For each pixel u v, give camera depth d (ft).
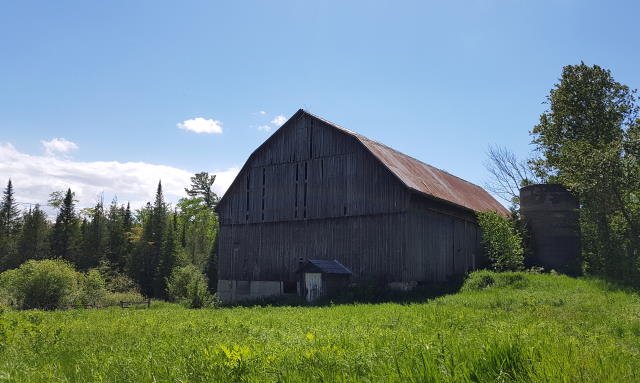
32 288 108.06
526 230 115.55
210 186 333.42
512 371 19.01
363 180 98.63
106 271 211.41
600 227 105.60
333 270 94.58
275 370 20.25
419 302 75.05
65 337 39.42
